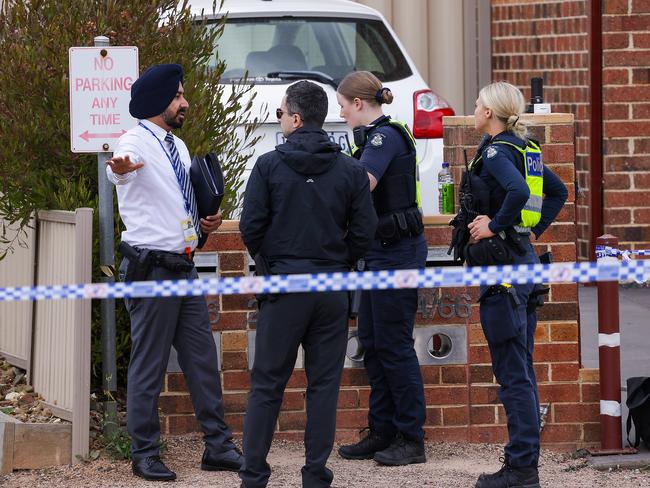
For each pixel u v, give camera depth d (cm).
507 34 3275
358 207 1533
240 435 1859
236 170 2017
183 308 1683
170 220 1638
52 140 1875
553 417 1870
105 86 1742
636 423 1797
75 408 1708
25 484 1639
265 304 1527
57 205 1884
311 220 1510
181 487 1622
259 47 2355
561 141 1864
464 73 3422
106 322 1788
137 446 1662
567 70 3100
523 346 1579
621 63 2956
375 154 1683
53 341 1808
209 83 1989
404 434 1756
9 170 1861
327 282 1413
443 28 3422
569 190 1872
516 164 1554
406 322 1723
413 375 1736
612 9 2942
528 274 1391
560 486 1656
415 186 1722
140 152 1620
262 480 1533
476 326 1856
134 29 1892
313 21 2405
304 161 1505
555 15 3127
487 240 1555
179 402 1852
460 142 1925
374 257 1717
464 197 1578
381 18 2486
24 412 1812
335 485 1650
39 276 1859
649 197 2975
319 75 2280
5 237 2023
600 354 1816
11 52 1847
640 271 1391
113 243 1805
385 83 2361
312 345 1541
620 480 1688
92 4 1900
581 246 3078
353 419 1856
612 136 2964
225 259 1847
